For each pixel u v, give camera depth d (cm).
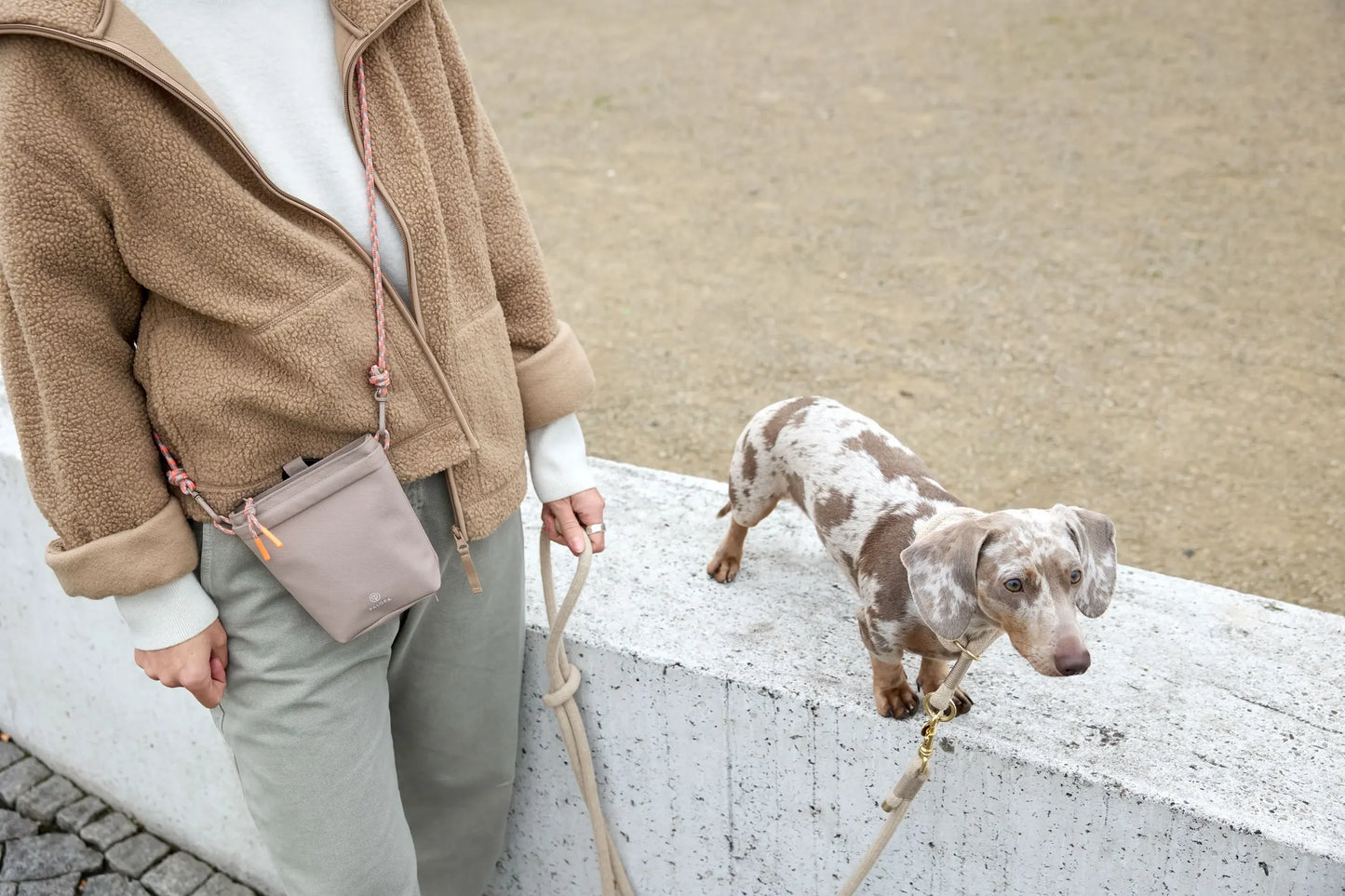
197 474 179
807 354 605
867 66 1120
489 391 196
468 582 212
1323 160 810
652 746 248
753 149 930
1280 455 495
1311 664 229
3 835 336
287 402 173
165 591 180
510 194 204
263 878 317
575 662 248
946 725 216
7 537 311
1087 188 798
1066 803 207
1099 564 200
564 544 223
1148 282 659
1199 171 809
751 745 236
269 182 166
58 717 340
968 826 220
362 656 197
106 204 159
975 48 1141
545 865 283
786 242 752
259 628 188
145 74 154
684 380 590
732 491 263
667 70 1161
